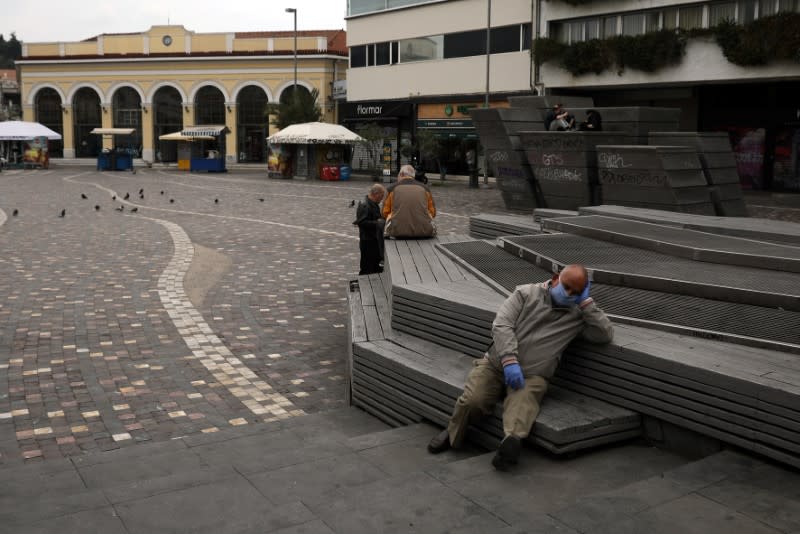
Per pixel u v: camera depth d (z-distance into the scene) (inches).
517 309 187.5
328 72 2130.9
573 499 153.3
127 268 505.4
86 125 2391.7
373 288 331.6
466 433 195.8
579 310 185.2
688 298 225.0
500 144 858.8
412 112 1572.3
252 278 480.4
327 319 380.2
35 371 288.7
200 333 348.8
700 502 143.1
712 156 697.0
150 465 191.6
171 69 2247.8
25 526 144.6
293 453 194.5
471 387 188.5
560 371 200.2
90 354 312.2
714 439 169.2
